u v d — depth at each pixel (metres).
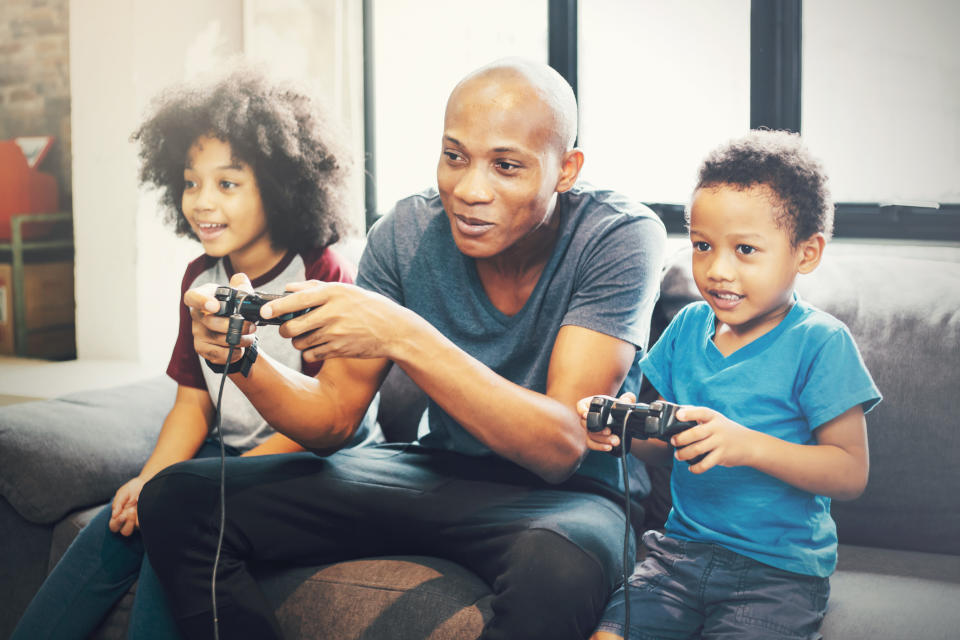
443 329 1.25
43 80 3.00
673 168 2.07
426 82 2.37
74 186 2.54
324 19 2.35
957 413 1.24
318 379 1.17
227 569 1.06
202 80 1.45
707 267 1.10
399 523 1.11
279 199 1.37
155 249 2.53
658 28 2.05
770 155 1.08
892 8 1.82
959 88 1.79
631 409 0.94
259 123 1.35
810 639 0.98
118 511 1.20
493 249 1.09
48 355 2.90
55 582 1.20
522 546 1.00
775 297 1.09
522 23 2.26
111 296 2.55
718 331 1.17
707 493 1.09
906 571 1.19
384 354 1.03
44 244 2.91
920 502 1.25
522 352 1.20
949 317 1.29
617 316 1.12
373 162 2.43
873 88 1.85
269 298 0.99
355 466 1.19
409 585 1.06
